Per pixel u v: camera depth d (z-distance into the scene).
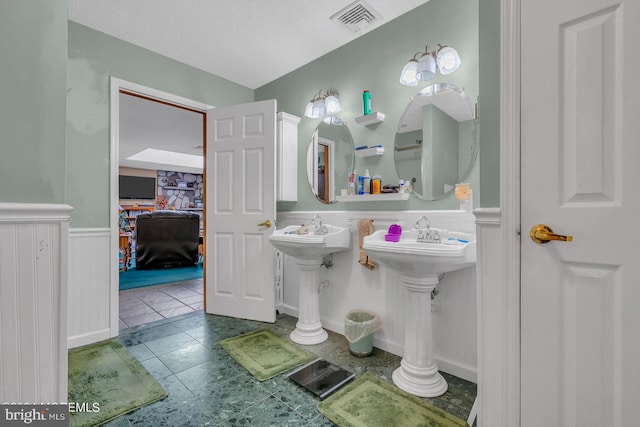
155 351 2.12
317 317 2.34
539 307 1.01
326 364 1.93
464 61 1.81
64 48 0.94
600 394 0.91
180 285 4.08
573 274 0.95
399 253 1.55
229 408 1.50
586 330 0.93
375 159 2.24
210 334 2.41
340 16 2.11
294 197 2.82
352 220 2.34
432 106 1.95
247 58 2.67
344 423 1.39
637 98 0.84
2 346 0.84
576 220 0.94
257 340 2.29
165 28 2.26
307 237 2.16
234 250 2.79
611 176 0.88
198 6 2.02
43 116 0.91
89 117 2.27
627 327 0.86
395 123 2.13
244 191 2.75
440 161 1.92
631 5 0.85
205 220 2.96
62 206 0.93
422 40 1.98
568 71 0.95
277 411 1.48
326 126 2.59
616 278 0.88
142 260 5.10
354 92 2.38
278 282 2.92
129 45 2.45
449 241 1.71
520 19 1.04
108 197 2.37
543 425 1.01
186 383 1.72
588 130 0.92
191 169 8.73
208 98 2.92
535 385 1.02
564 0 0.95
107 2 1.97
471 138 1.79
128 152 6.57
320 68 2.63
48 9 0.92
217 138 2.86
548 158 0.98
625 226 0.86
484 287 1.13
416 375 1.66
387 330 2.12
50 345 0.92
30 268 0.88
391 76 2.15
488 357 1.12
